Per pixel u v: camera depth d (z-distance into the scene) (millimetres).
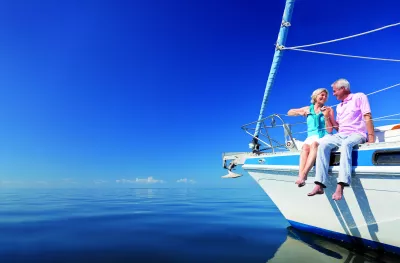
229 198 18391
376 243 4430
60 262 4164
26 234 6145
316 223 5391
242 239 5656
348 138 4215
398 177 3695
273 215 9359
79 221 7996
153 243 5340
